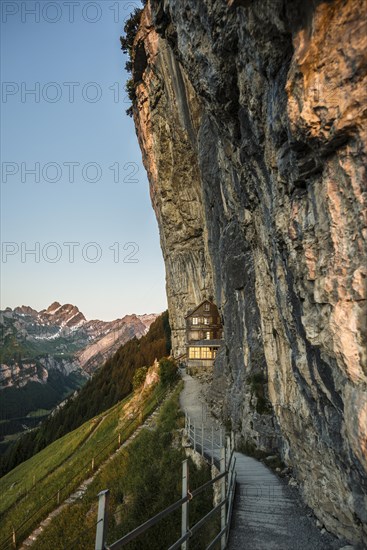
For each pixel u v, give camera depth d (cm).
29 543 2278
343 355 657
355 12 572
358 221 613
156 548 1498
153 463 2378
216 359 3197
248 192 1344
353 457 738
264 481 1455
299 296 835
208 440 2198
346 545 906
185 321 4744
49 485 3150
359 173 604
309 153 718
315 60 626
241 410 2186
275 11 684
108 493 473
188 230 4697
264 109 895
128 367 7831
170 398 3544
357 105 588
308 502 1166
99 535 454
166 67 3409
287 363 1356
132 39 4212
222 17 888
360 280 610
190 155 4088
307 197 771
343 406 739
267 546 963
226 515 1012
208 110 1338
